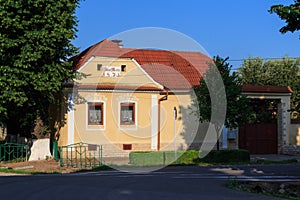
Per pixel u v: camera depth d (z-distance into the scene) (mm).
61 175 19203
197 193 13352
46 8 22328
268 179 18172
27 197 11961
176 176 18969
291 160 26422
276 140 31922
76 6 23734
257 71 48438
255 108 33062
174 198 12172
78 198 11867
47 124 26531
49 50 22469
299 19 14750
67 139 26594
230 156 26234
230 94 25797
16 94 21938
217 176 19109
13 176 18453
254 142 31422
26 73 22047
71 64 23969
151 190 13836
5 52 21672
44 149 25672
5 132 27641
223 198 12367
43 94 23812
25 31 21812
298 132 31812
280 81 46031
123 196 12359
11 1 21141
